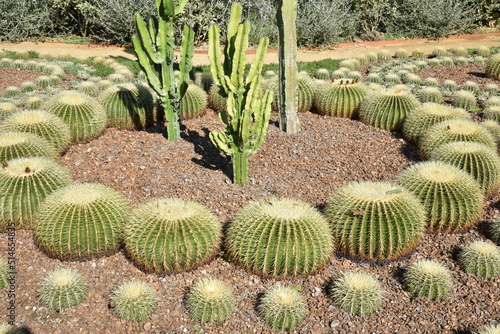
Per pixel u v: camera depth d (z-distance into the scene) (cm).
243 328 416
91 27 1639
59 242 473
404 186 547
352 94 829
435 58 1325
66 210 471
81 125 719
